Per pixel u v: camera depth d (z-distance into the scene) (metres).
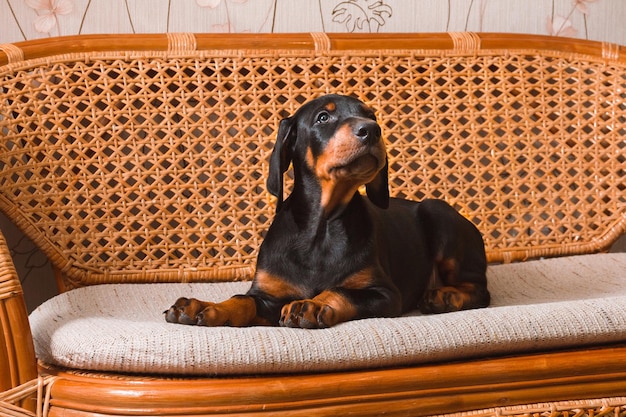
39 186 2.87
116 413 1.89
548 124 3.24
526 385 2.04
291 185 3.05
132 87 3.02
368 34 3.18
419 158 3.14
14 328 2.06
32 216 2.85
